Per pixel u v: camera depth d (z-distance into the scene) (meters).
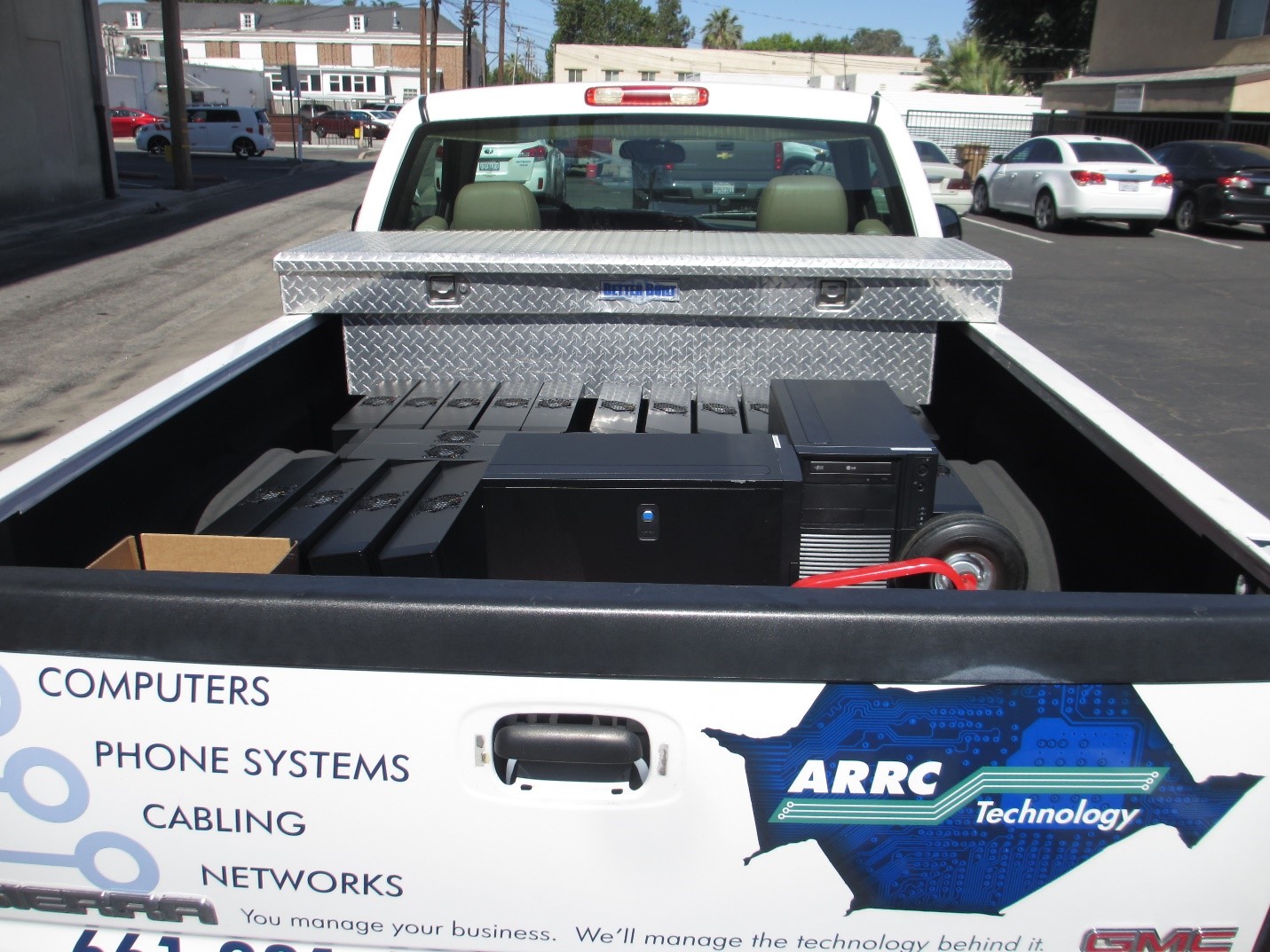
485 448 2.53
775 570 1.98
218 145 38.56
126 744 1.34
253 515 2.05
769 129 3.59
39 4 17.66
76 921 1.44
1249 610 1.29
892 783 1.31
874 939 1.38
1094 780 1.31
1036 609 1.28
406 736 1.31
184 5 80.88
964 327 2.96
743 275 2.80
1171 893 1.35
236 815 1.36
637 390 2.91
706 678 1.29
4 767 1.37
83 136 19.28
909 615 1.27
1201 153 18.66
